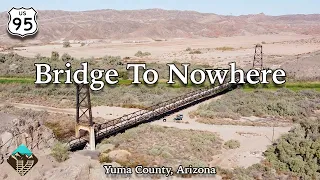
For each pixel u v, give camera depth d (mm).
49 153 34594
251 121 53812
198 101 63281
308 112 57719
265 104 60406
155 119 52969
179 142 43562
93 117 53938
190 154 40125
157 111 53375
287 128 50719
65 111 57531
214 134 47125
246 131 49156
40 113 55000
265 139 46219
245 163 38750
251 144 44438
